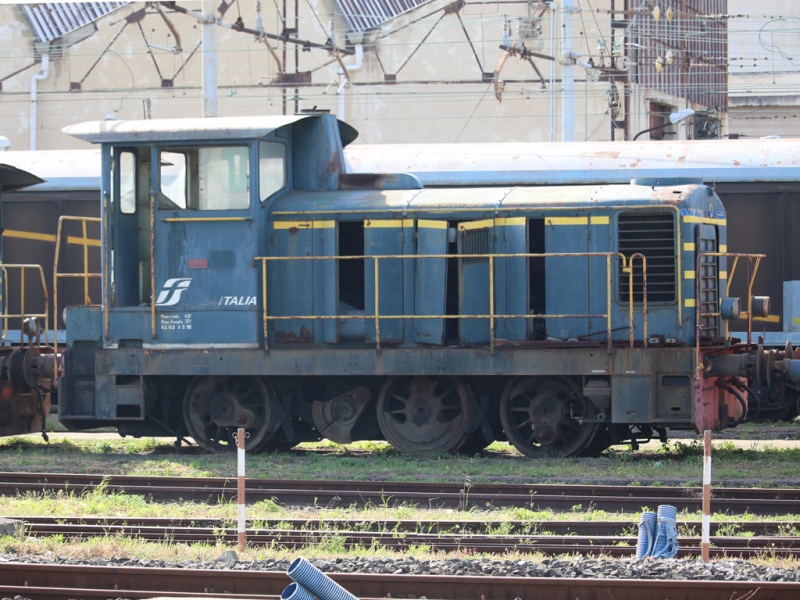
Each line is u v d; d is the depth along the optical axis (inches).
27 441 1494.8
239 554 808.9
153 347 1325.0
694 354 1216.2
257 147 1298.0
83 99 3395.7
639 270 1280.8
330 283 1317.7
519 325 1305.4
